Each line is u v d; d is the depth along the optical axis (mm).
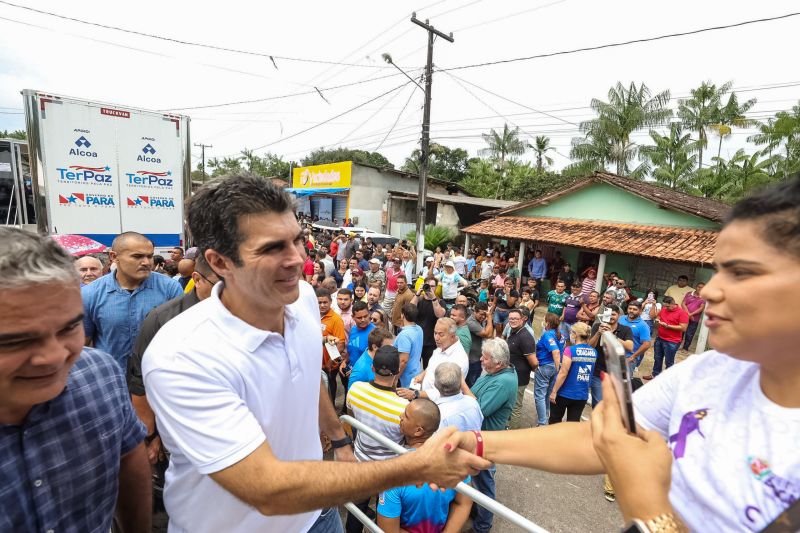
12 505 1040
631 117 24922
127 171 6457
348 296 5758
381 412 2879
